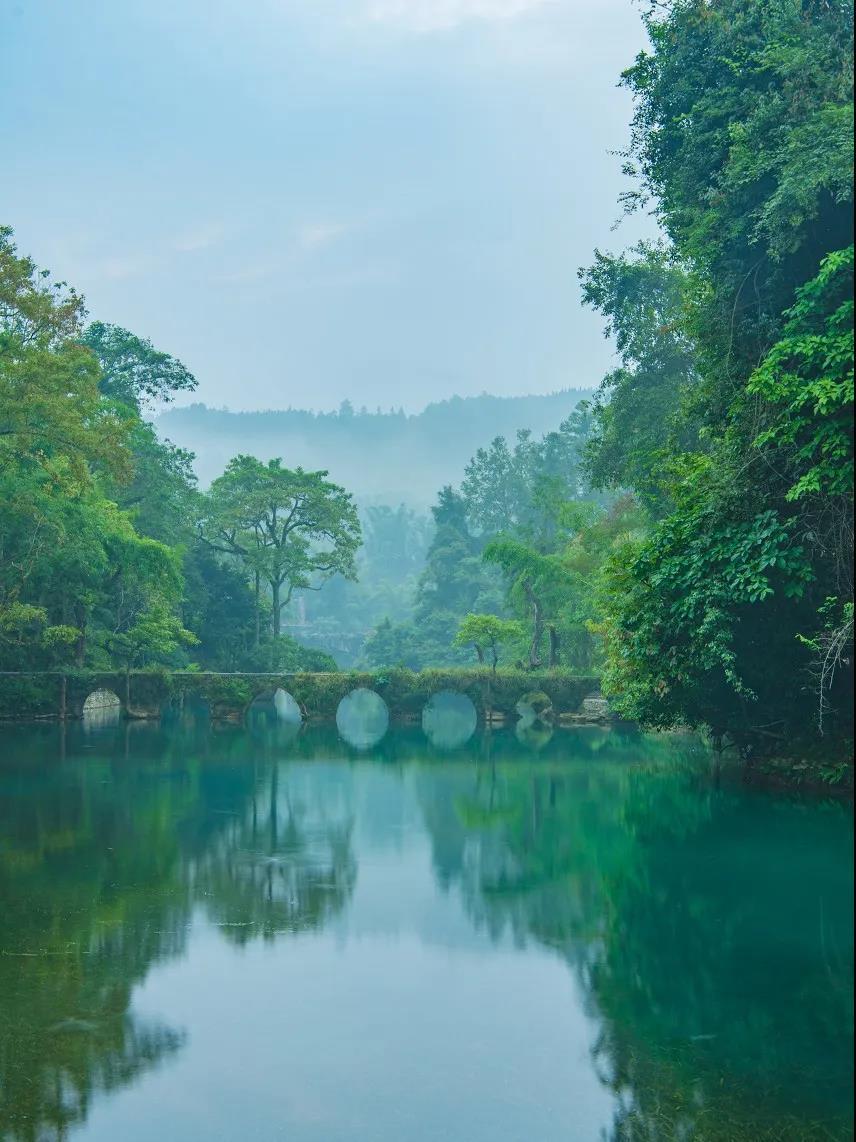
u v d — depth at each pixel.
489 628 55.12
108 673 52.28
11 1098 10.64
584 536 59.38
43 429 41.16
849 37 19.20
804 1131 9.93
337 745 44.62
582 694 53.91
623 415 40.81
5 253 40.16
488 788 31.44
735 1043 12.01
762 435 18.77
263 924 16.55
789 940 15.55
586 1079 11.11
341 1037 12.17
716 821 23.33
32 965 14.52
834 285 18.06
